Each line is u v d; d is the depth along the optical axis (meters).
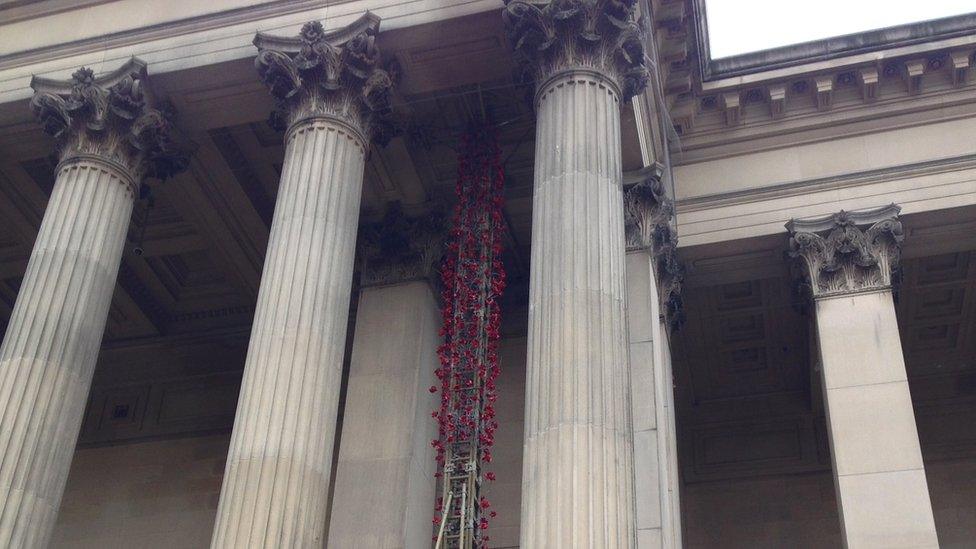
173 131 24.97
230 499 17.78
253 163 27.73
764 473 32.41
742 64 28.72
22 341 21.12
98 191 23.27
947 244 27.72
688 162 29.27
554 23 21.47
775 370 33.00
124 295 32.66
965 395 32.09
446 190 27.39
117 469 32.88
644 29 23.97
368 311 26.55
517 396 28.00
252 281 31.84
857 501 23.61
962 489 30.89
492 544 26.08
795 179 28.25
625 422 17.59
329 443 18.95
